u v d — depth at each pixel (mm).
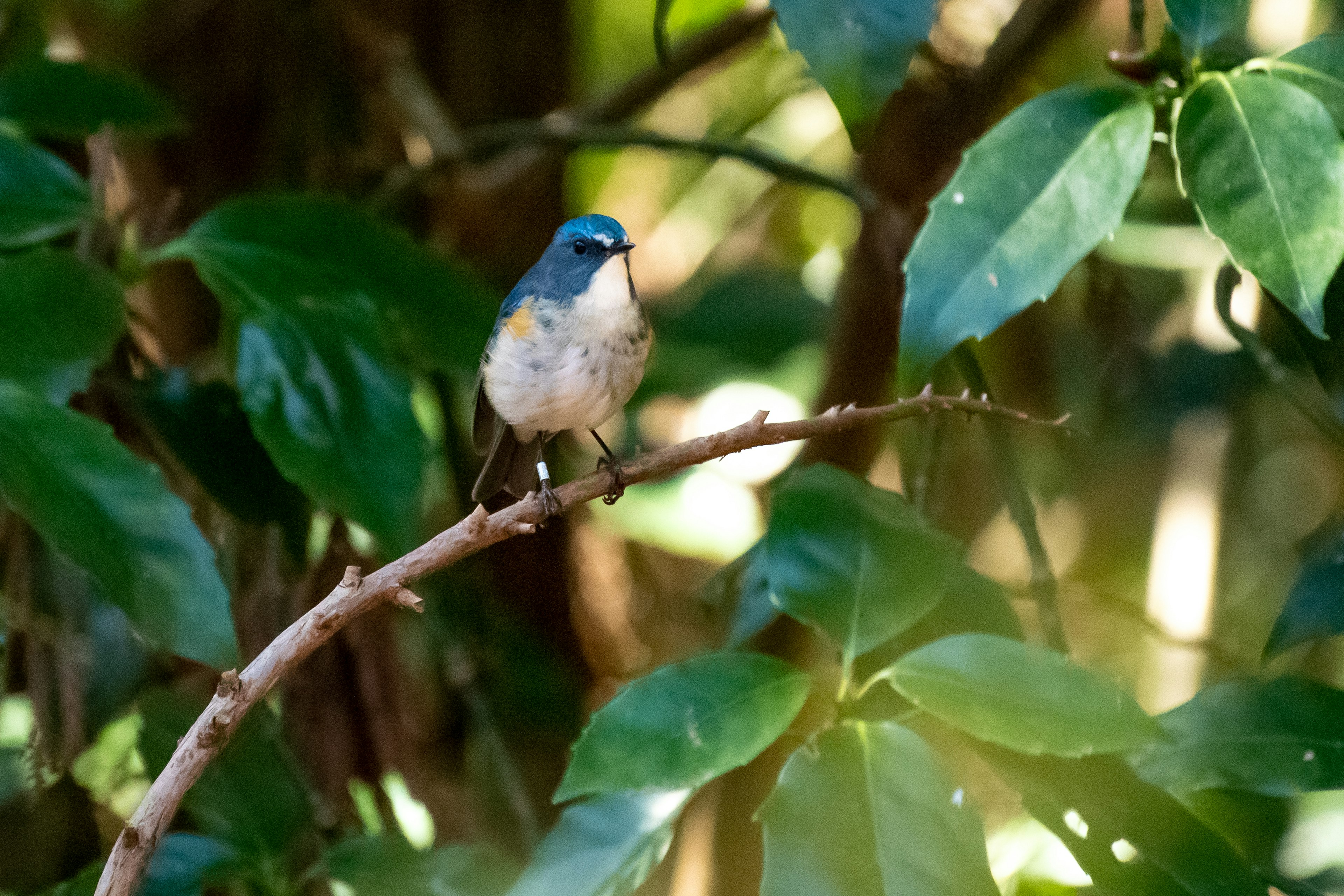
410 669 7801
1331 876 6457
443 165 8016
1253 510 10211
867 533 4945
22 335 5238
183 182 8289
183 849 5613
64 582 6406
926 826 4176
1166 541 7840
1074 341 9406
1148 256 8516
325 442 5293
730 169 13016
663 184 13641
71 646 6355
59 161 5961
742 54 10203
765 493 10680
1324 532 5645
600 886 4727
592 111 8703
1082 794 4703
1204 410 7977
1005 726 4305
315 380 5383
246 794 5816
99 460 4906
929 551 4910
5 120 6230
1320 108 4270
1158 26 9414
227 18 8250
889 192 7824
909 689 4422
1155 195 8508
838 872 4105
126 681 6562
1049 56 9211
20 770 6496
